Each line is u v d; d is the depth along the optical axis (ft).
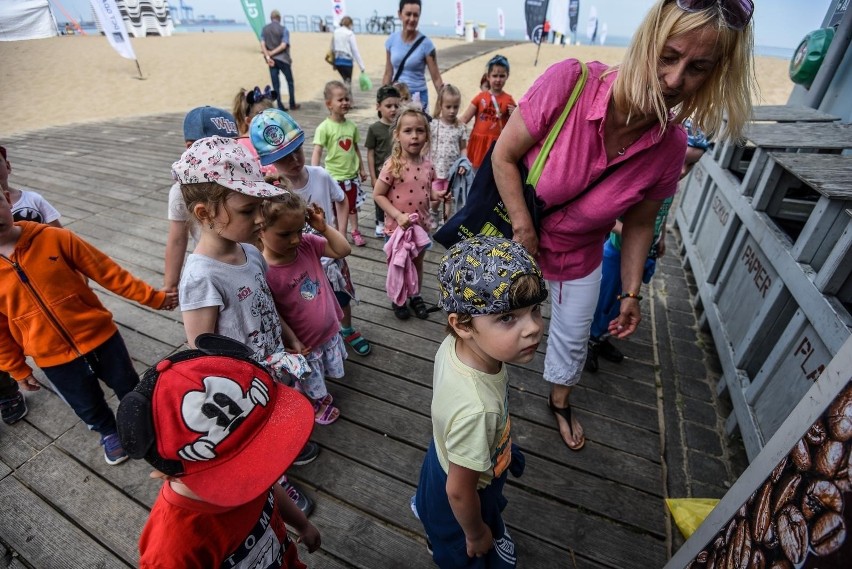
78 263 5.57
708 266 9.96
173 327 9.84
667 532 5.84
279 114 6.60
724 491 6.33
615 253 7.59
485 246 3.14
